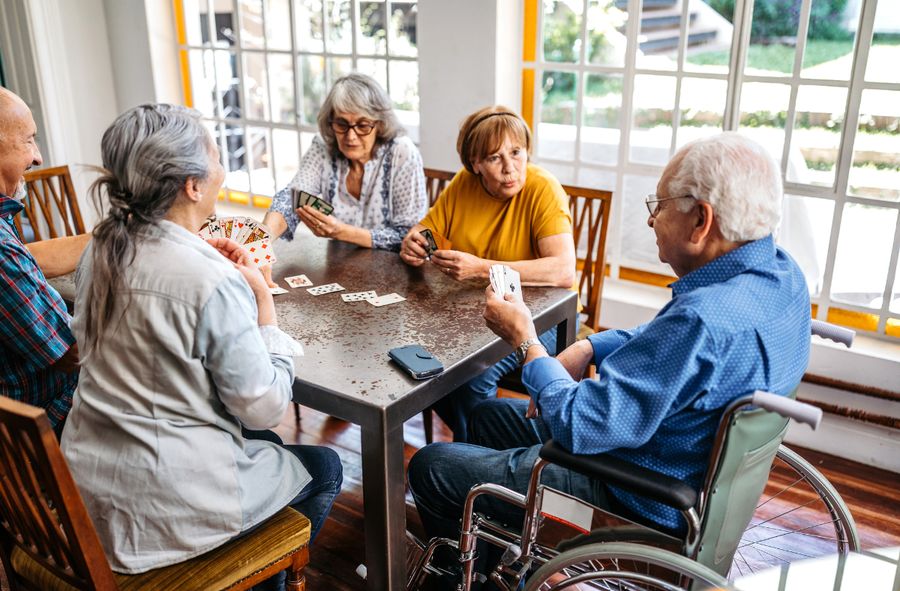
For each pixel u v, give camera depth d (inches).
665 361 54.1
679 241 57.6
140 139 53.4
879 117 103.1
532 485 60.3
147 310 54.1
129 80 176.4
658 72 120.0
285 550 62.3
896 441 105.7
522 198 95.2
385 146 106.3
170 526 57.2
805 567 67.4
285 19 156.6
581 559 56.9
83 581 54.5
